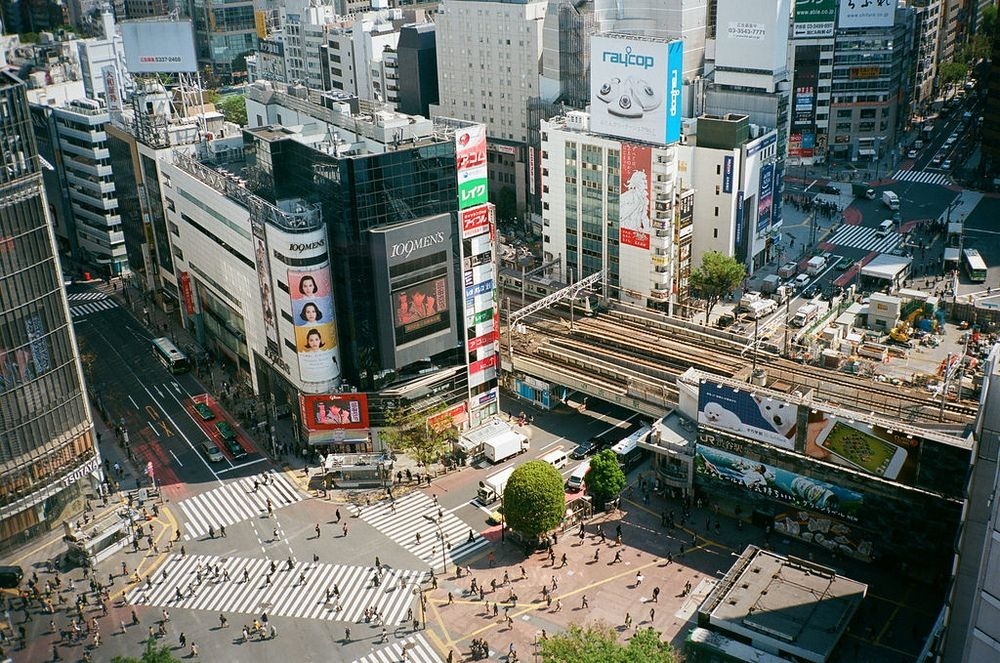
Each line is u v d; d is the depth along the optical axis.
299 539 144.88
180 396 188.00
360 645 123.25
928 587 127.94
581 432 168.50
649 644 105.44
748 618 117.38
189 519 150.62
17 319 139.75
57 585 137.62
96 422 179.75
